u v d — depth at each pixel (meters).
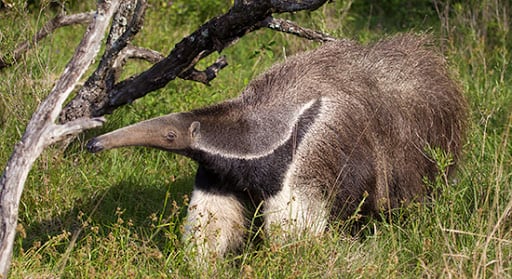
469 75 20.73
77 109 15.58
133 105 17.62
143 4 14.19
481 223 12.88
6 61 16.14
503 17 23.28
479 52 21.61
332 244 12.69
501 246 12.12
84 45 10.91
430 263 12.56
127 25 14.96
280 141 12.88
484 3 23.27
